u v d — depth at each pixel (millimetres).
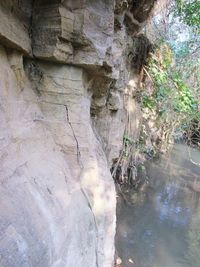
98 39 3754
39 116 3547
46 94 3699
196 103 9406
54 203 2873
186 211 8453
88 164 3879
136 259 5715
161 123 13297
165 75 8969
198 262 6039
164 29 9695
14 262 1959
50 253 2438
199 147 18125
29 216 2357
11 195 2314
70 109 3801
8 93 2881
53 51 3422
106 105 5648
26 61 3525
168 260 5941
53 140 3648
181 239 6855
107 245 4039
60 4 3297
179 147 17844
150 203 8508
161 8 8711
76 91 3834
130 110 8664
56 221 2746
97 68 3943
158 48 9133
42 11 3383
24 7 3248
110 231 4141
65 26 3391
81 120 3875
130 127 8758
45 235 2439
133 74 8508
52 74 3691
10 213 2176
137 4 5703
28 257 2117
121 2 4441
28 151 2938
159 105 10781
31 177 2729
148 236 6691
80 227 3271
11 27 2854
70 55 3652
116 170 8391
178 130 16594
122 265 5367
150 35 8719
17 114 2988
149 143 12617
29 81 3568
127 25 6031
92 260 3557
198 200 9508
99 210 3863
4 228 2041
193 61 11461
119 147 6727
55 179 3133
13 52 3041
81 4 3424
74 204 3312
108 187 4230
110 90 5539
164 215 7938
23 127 3016
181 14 9141
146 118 10898
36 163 2961
